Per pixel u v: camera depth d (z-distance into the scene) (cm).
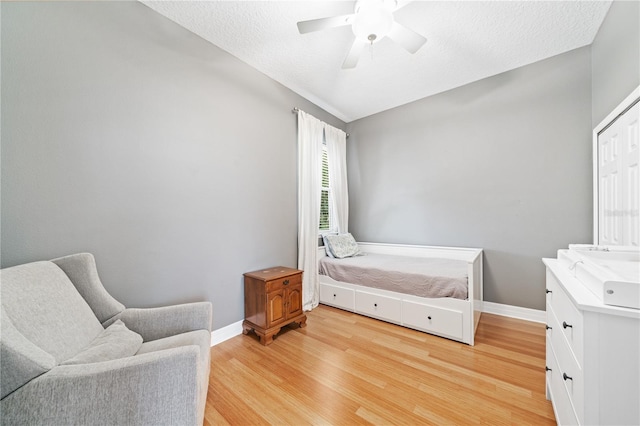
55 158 131
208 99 203
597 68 197
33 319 89
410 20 181
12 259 119
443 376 158
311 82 269
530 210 242
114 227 152
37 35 126
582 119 216
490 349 189
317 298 293
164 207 176
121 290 154
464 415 127
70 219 136
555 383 117
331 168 338
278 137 267
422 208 313
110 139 151
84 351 97
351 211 382
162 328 134
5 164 117
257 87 244
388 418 126
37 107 126
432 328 213
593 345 75
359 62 233
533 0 163
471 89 273
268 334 203
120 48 155
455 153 286
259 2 165
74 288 114
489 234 265
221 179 212
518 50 218
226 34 195
